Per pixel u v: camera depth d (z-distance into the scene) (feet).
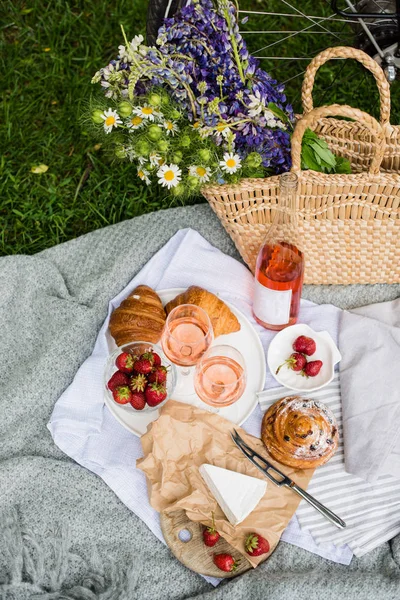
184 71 5.35
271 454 5.32
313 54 7.92
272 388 5.59
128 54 5.25
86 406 5.53
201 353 5.47
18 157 7.61
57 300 5.98
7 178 7.45
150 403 5.32
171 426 5.30
